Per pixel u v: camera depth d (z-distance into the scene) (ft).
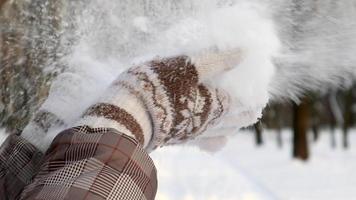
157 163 5.83
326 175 35.14
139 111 2.73
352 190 30.27
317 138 53.01
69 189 2.48
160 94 2.76
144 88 2.76
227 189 19.21
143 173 2.60
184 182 18.33
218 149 3.21
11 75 3.43
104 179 2.51
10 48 3.44
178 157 20.49
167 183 17.78
